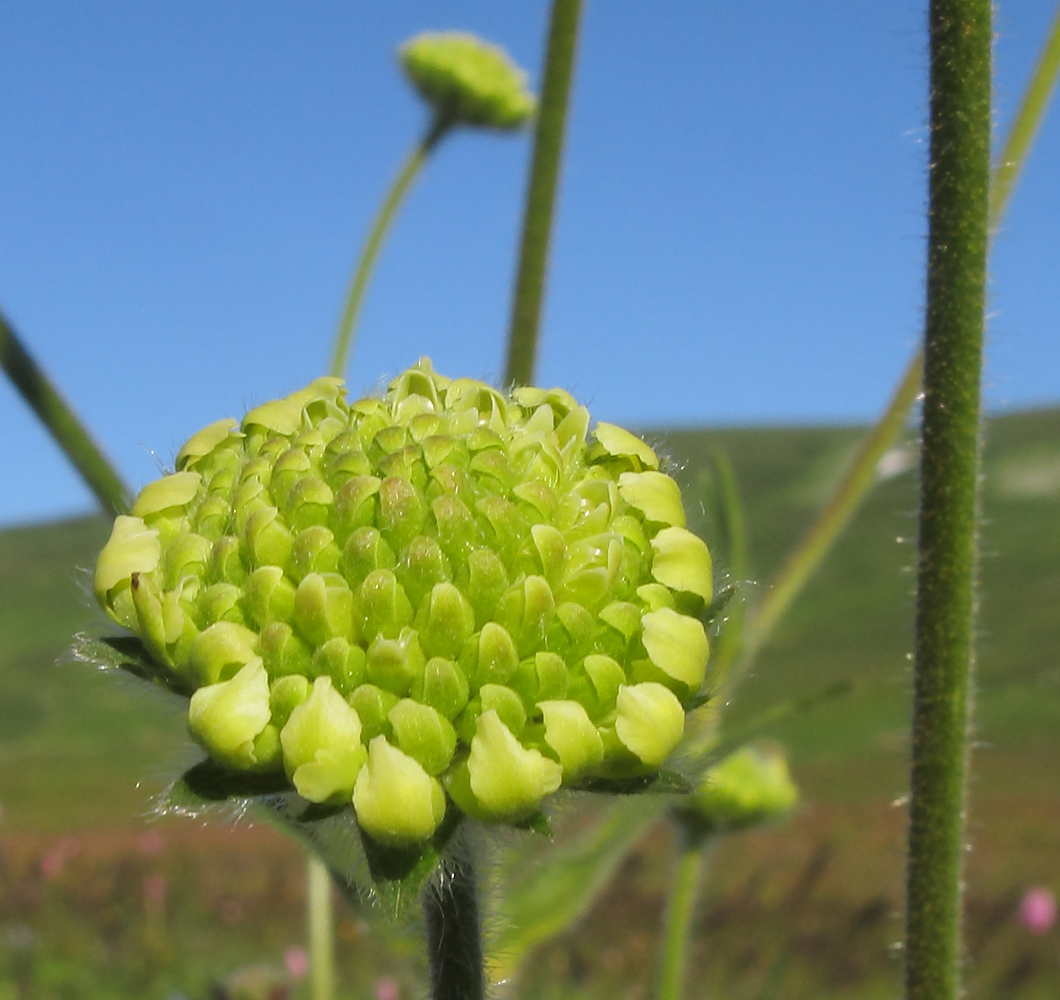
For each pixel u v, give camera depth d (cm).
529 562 8
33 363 11
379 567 8
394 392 9
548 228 13
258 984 29
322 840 9
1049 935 48
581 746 7
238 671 7
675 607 8
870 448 15
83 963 43
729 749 13
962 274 8
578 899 13
